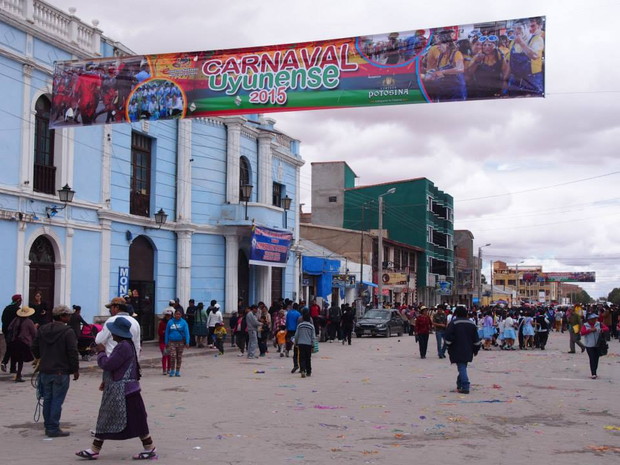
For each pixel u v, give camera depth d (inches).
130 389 308.3
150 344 1005.8
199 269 1138.0
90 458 307.0
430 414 441.1
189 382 612.7
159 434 366.6
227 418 418.3
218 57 641.0
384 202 2593.5
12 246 737.0
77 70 676.1
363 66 603.8
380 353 989.2
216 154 1171.3
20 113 752.3
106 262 905.5
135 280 1012.5
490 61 574.9
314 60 616.1
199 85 644.1
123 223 954.7
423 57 589.9
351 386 586.6
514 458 319.3
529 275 5064.0
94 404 473.1
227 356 916.0
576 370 757.3
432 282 2642.7
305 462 303.4
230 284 1171.3
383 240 2151.8
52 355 360.8
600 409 470.6
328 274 1736.0
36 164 787.4
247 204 1175.0
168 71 654.5
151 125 1029.8
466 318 560.7
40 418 413.1
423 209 2581.2
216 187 1170.0
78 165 854.5
